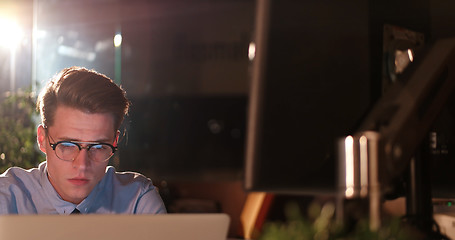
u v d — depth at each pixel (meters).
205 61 4.99
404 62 1.34
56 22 3.71
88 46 3.94
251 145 1.23
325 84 1.24
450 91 1.32
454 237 1.37
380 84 1.30
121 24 4.21
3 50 3.46
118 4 4.13
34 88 3.29
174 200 3.40
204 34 4.93
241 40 4.87
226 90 5.02
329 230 1.26
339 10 1.25
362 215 1.26
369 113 1.27
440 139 1.43
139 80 4.55
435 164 1.44
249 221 3.02
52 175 1.39
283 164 1.22
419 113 1.27
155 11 4.55
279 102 1.22
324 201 2.32
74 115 1.33
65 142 1.34
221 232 0.95
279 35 1.23
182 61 4.92
